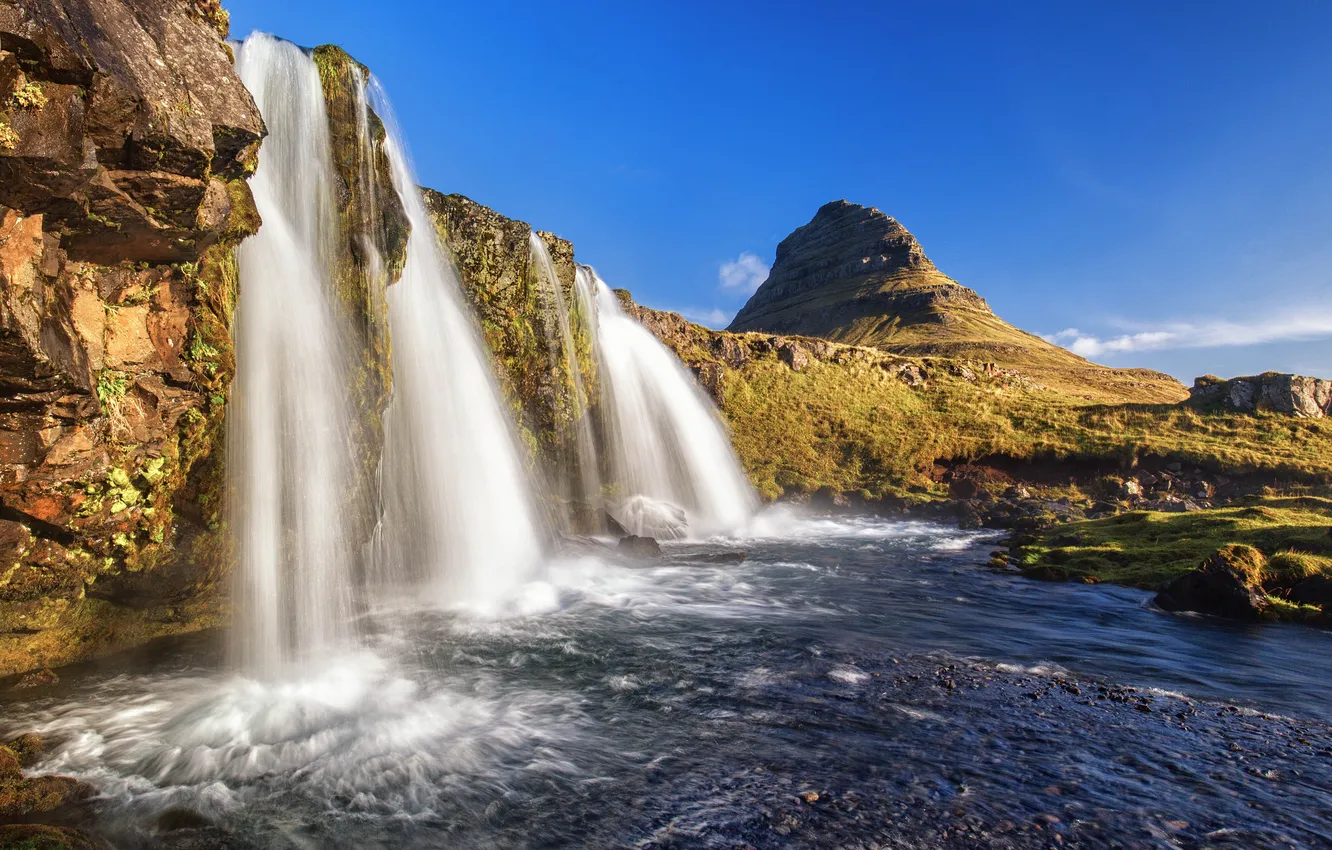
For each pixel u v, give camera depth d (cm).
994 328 14538
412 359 1997
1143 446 4447
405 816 800
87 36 843
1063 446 4597
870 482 4381
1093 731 1045
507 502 2305
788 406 5041
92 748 934
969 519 3597
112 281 996
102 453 978
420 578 1962
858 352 6047
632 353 3869
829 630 1603
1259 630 1638
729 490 3972
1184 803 843
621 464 3441
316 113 1549
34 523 972
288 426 1375
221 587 1304
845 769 916
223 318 1171
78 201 864
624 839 758
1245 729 1066
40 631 1126
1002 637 1572
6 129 761
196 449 1154
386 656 1357
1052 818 805
